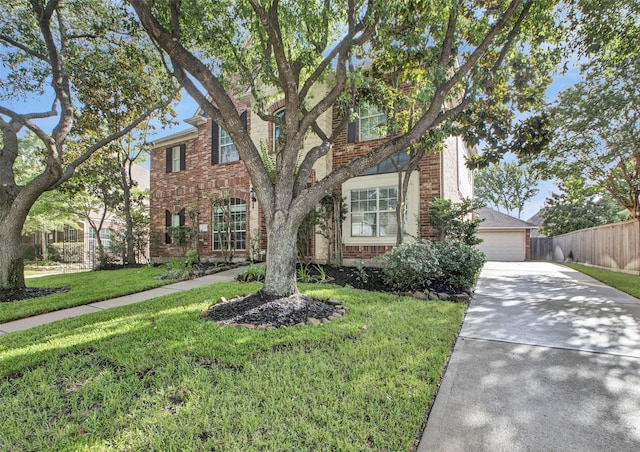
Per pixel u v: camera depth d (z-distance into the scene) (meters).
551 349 3.68
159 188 15.85
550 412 2.45
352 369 3.07
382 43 5.55
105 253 14.82
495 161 7.92
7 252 7.34
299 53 5.95
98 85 9.20
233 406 2.46
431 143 7.41
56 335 4.26
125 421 2.30
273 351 3.54
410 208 9.99
